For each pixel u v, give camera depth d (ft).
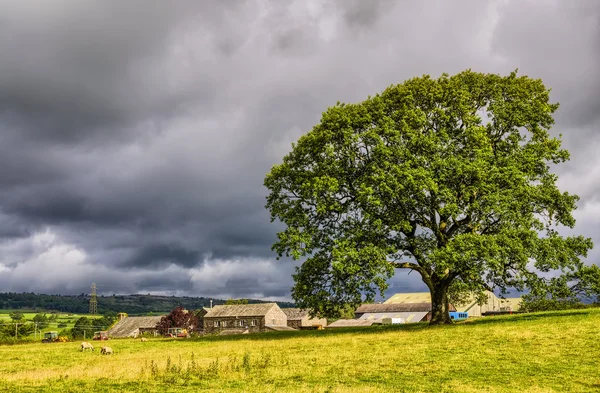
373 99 148.77
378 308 366.02
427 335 118.52
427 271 151.43
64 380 76.69
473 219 140.46
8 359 114.83
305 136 153.48
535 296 138.31
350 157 142.10
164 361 95.91
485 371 77.46
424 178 131.75
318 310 142.31
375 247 131.34
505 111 145.38
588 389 65.26
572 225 146.10
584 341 94.53
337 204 139.33
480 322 142.72
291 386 69.67
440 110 141.90
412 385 69.77
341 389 66.33
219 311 378.73
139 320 425.28
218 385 70.90
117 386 71.61
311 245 139.85
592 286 134.00
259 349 111.86
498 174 133.18
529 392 64.03
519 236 132.87
